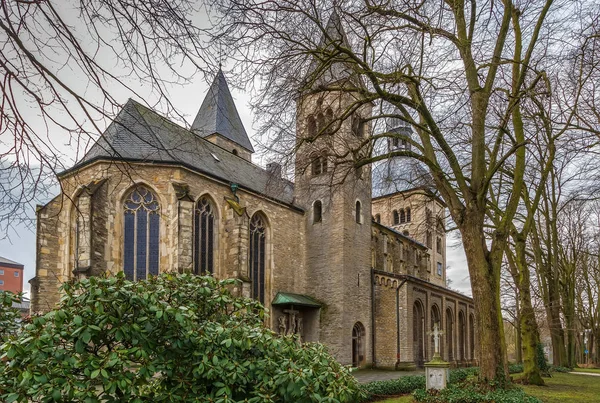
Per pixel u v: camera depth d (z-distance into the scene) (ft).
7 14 14.55
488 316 45.34
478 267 46.44
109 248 76.84
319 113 54.65
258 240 99.50
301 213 110.01
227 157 112.47
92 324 18.44
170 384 20.16
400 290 109.60
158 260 80.28
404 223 174.19
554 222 91.25
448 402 43.06
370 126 63.26
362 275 107.65
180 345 19.72
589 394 59.31
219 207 90.89
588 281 150.71
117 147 78.33
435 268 191.21
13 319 24.11
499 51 45.42
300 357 22.24
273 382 19.90
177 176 82.28
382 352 107.76
